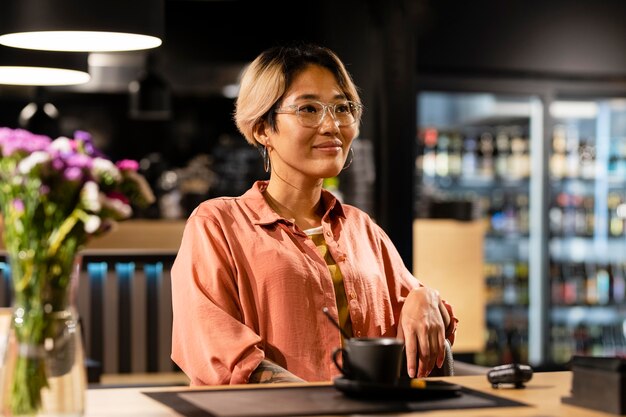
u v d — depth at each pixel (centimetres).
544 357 773
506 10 742
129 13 258
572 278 809
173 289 248
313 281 247
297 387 202
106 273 533
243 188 938
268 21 833
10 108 927
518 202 816
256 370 226
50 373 168
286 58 258
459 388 194
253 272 245
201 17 830
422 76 730
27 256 167
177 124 977
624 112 823
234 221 252
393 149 570
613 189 823
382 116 574
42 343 168
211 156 973
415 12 726
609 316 822
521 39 745
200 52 833
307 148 255
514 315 807
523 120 818
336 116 257
